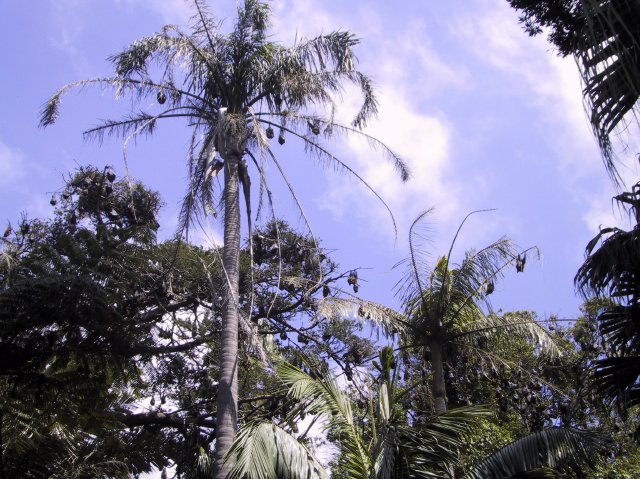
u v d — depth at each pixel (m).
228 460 11.28
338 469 11.12
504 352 15.91
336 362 17.16
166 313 17.38
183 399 18.06
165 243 17.98
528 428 16.56
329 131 14.57
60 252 14.85
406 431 10.41
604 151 5.68
